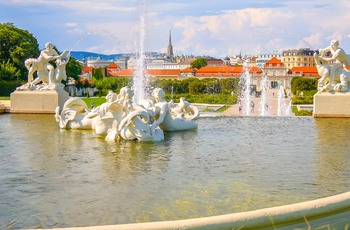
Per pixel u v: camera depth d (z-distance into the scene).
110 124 13.95
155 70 121.81
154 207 6.93
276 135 14.66
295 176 8.89
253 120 19.08
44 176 8.90
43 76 23.22
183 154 11.15
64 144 12.55
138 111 12.75
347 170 9.44
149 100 14.74
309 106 50.78
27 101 22.69
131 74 113.69
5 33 61.28
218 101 64.44
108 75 115.75
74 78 83.06
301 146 12.49
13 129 16.03
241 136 14.33
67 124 15.69
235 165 9.91
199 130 15.62
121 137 13.05
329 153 11.43
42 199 7.38
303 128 16.59
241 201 7.21
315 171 9.35
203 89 88.25
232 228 4.78
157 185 8.17
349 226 5.18
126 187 8.04
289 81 120.94
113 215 6.60
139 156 10.83
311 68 122.62
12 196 7.56
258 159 10.62
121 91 13.09
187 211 6.74
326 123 18.31
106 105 13.50
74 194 7.63
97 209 6.86
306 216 5.10
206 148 12.02
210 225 4.70
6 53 62.03
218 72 123.38
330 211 5.24
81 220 6.42
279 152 11.55
